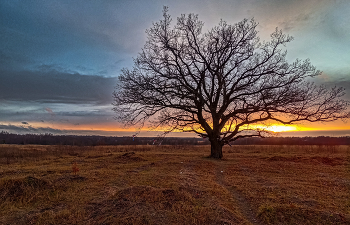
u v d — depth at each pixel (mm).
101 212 6156
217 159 17203
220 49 17312
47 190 8023
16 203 6988
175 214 5879
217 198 7223
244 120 17797
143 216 5707
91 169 12797
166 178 9820
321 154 21016
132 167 13336
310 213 5801
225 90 18422
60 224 5594
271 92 16828
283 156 18672
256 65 17719
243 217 5988
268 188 8328
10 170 11703
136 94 16734
